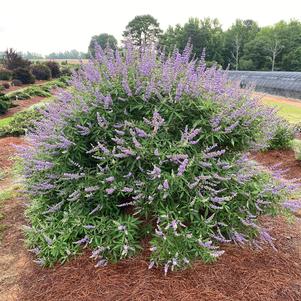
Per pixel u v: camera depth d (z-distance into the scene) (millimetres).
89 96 3639
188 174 3275
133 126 3410
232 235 3561
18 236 4090
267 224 4289
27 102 18266
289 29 62500
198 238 3281
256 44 58500
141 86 3463
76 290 3080
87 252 3512
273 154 8078
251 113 3697
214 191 3230
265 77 29844
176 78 3658
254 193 3482
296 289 3129
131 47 3830
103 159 3385
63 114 3641
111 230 3387
